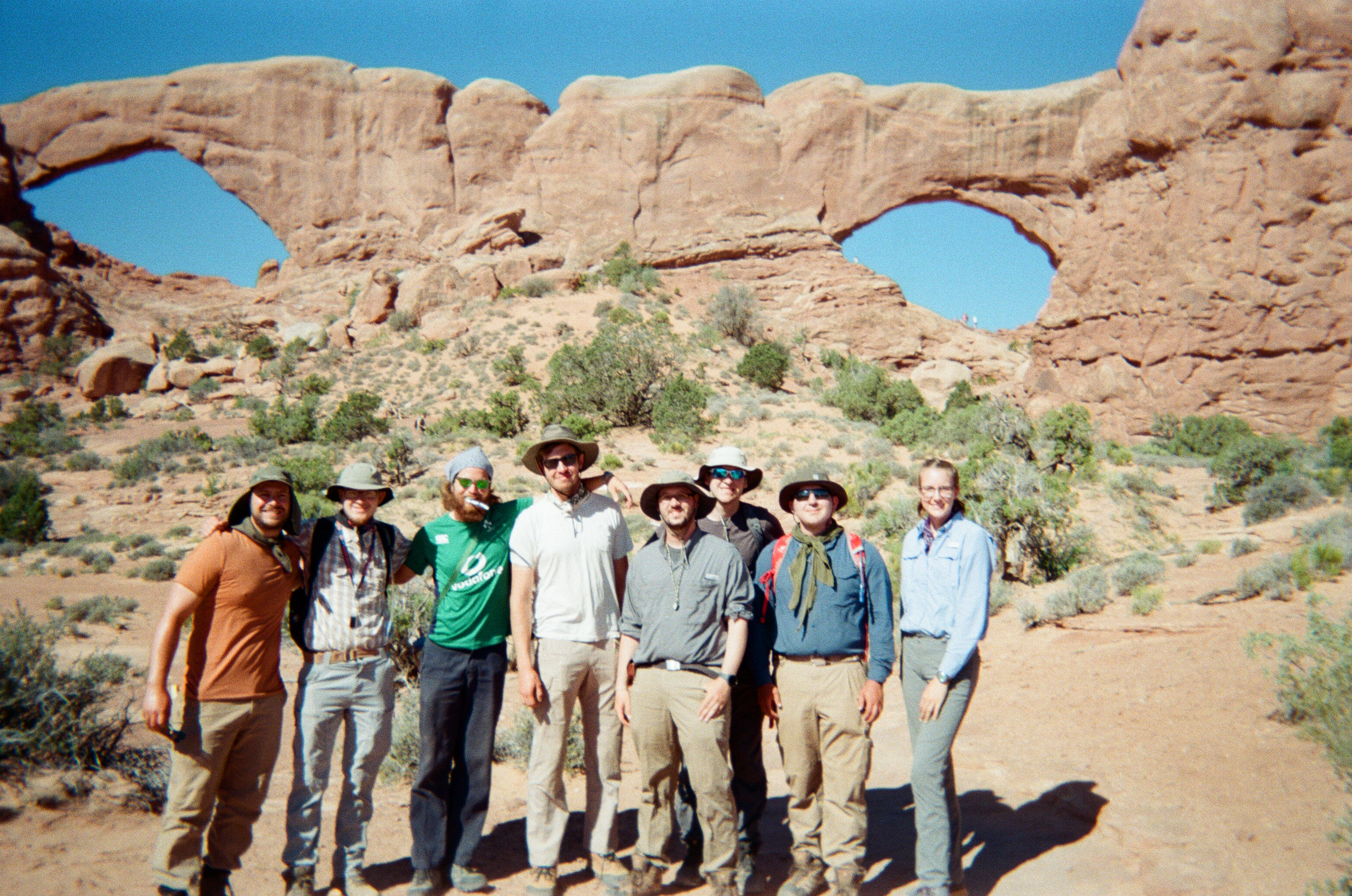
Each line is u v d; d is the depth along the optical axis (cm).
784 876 428
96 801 453
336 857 389
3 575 1886
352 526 397
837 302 7044
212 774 354
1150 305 4812
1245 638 695
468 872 397
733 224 7475
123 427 4159
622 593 423
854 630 390
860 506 2258
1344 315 4150
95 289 7512
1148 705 603
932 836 367
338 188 8075
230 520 358
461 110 8106
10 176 7450
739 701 427
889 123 7325
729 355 5009
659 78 7894
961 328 7112
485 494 397
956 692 376
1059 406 5200
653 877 395
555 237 7712
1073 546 1377
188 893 355
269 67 8069
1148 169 5012
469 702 406
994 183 7088
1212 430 3731
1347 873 341
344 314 6869
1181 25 4734
